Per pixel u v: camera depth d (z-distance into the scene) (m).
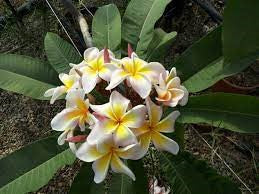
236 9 0.34
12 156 0.45
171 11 0.84
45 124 0.77
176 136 0.44
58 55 0.51
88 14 0.85
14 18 0.84
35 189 0.44
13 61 0.50
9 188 0.44
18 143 0.77
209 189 0.42
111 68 0.38
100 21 0.51
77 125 0.38
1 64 0.50
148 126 0.36
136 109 0.35
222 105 0.42
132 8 0.50
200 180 0.42
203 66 0.44
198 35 0.82
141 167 0.44
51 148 0.46
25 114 0.80
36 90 0.49
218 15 0.72
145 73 0.38
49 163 0.45
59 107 0.78
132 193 0.43
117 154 0.35
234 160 0.68
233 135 0.71
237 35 0.35
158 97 0.37
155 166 0.62
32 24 0.87
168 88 0.38
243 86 0.73
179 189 0.42
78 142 0.39
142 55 0.48
